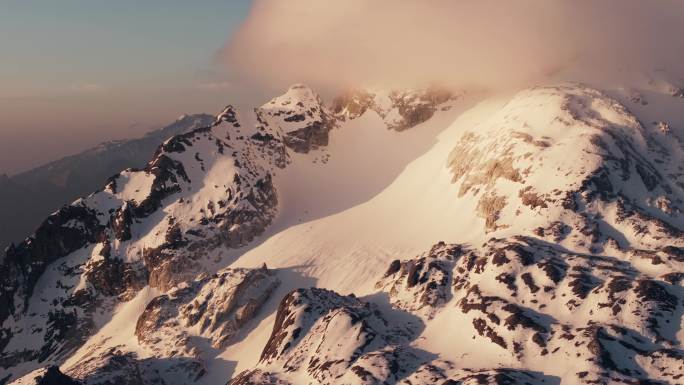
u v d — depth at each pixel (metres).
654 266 149.62
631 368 119.75
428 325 153.88
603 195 180.12
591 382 117.06
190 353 177.50
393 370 133.75
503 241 171.50
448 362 135.25
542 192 186.50
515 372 123.44
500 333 137.50
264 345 174.38
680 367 116.56
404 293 169.62
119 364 167.75
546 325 136.88
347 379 133.62
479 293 152.12
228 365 172.88
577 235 168.50
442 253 179.00
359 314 157.88
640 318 131.00
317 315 165.25
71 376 160.50
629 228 167.75
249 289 196.38
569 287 145.50
